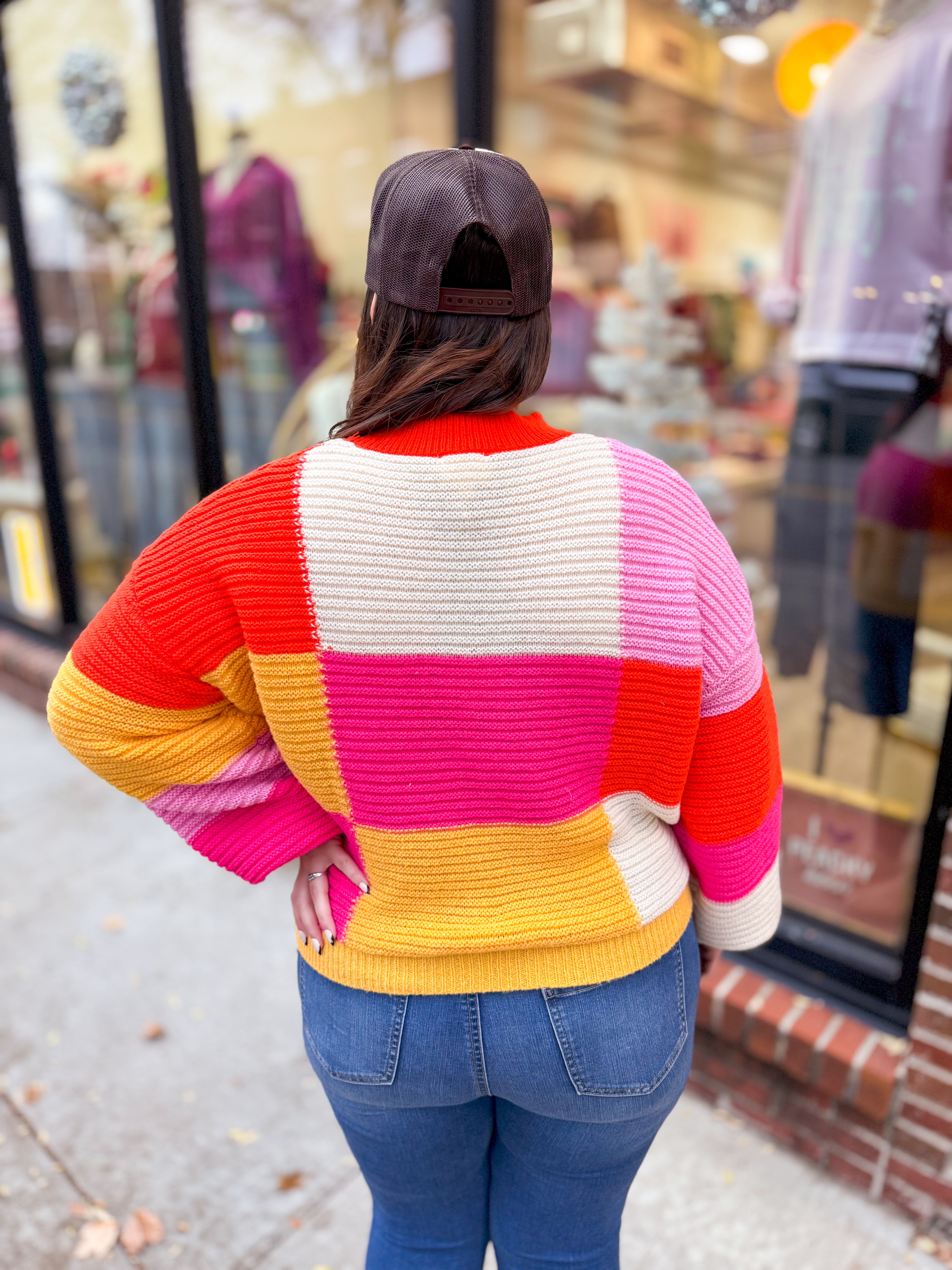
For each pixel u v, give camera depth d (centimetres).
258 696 84
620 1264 153
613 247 263
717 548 80
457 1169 101
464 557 74
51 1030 222
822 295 207
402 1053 89
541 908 85
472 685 76
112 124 347
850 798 211
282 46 318
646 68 235
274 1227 172
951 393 186
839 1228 171
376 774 80
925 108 180
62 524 407
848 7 191
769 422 229
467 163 75
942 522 190
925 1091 164
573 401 280
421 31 293
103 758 86
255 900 273
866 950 192
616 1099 89
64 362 390
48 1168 185
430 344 76
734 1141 189
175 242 303
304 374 343
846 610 209
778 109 214
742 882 95
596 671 77
